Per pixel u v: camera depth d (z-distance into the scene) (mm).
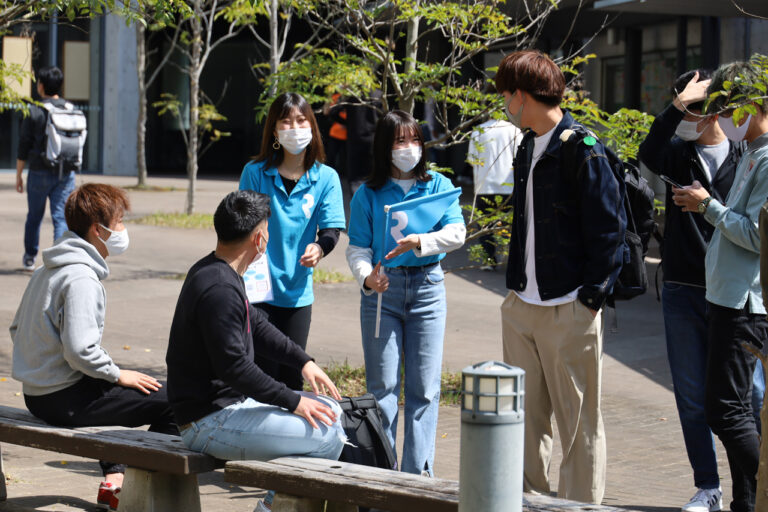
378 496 4941
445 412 9438
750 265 6254
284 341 5887
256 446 5531
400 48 13133
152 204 24797
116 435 5938
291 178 7184
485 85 9562
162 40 41219
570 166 5859
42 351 6168
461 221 6957
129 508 5805
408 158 6863
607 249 5781
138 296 14102
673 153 6863
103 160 36750
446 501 4727
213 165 43000
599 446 6098
